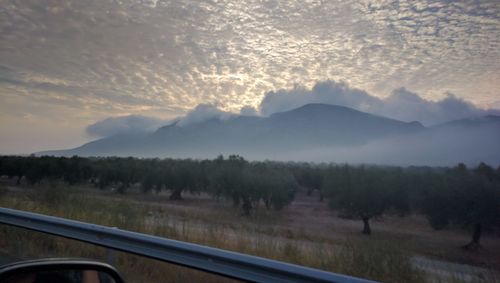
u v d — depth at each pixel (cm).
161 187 4931
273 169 4184
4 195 1736
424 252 2009
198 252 511
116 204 1595
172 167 4984
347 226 3183
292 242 1120
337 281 394
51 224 691
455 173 2875
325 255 970
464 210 2559
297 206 4362
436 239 2681
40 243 824
